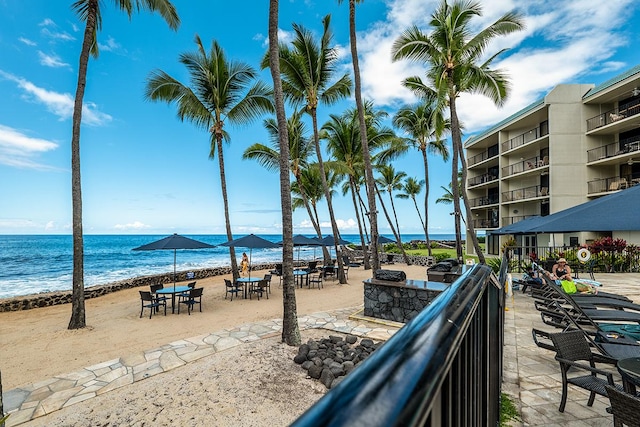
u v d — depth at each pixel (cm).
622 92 1706
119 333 718
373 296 752
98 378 464
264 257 4234
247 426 345
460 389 87
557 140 1902
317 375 449
